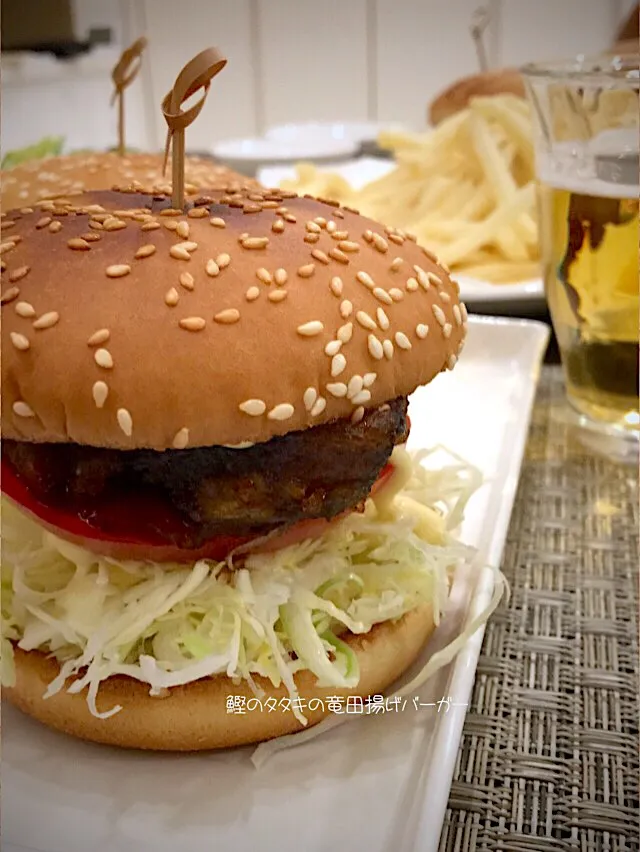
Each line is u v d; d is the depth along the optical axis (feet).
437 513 0.70
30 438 0.47
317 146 1.82
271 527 0.55
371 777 0.51
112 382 0.45
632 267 0.84
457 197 1.28
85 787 0.51
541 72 0.87
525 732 0.56
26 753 0.53
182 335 0.46
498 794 0.52
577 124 0.82
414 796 0.49
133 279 0.48
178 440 0.45
